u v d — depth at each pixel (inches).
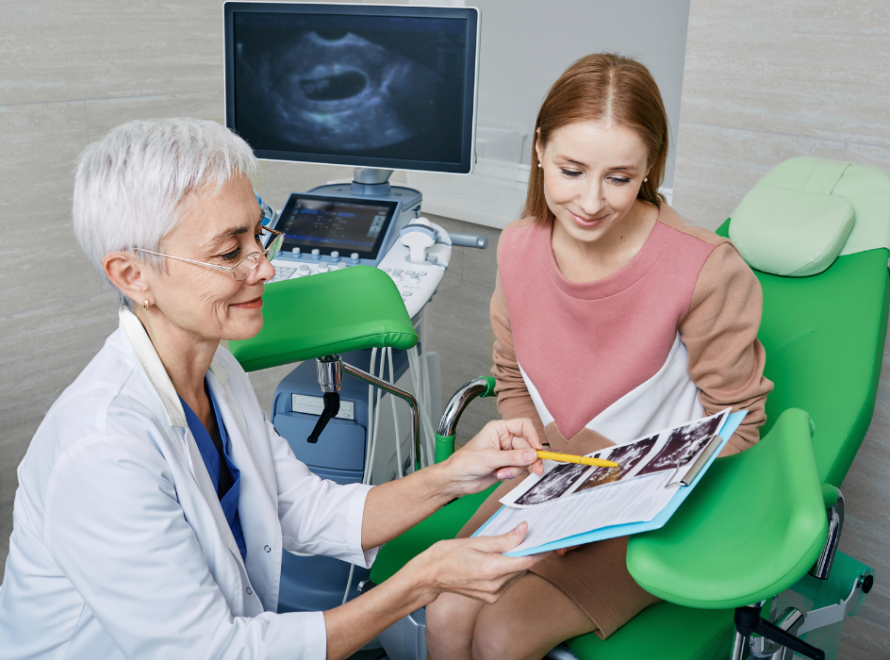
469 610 45.1
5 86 75.7
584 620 43.3
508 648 41.9
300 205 78.3
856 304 51.2
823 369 50.2
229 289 36.2
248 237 36.8
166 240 34.5
